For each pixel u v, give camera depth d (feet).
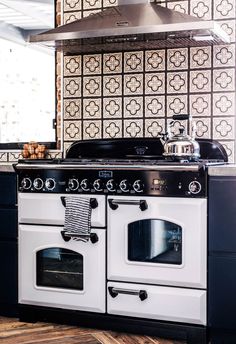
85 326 9.57
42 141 12.62
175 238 8.86
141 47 11.21
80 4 11.90
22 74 13.28
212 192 8.51
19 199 9.92
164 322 8.93
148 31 9.68
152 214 8.85
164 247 8.93
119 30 9.85
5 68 13.52
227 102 10.78
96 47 11.21
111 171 9.14
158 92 11.28
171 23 9.58
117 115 11.62
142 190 8.93
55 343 8.80
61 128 12.11
